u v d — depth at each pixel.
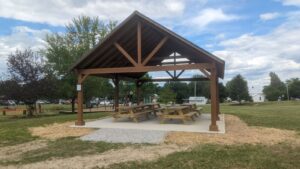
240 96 48.81
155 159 5.98
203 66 9.72
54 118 14.70
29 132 9.82
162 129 9.52
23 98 19.94
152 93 37.12
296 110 22.08
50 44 23.42
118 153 6.60
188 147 7.13
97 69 11.12
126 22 10.36
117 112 13.02
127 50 12.62
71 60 22.80
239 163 5.58
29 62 20.70
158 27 9.95
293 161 5.69
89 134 9.02
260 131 9.55
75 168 5.43
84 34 24.30
